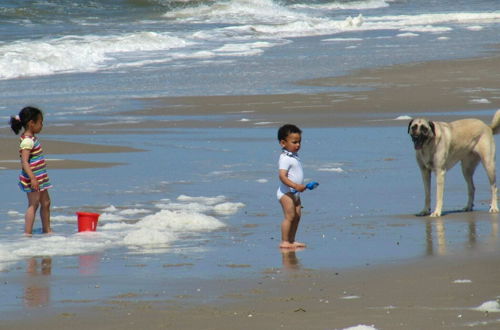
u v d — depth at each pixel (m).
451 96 63.09
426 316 15.46
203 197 31.78
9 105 63.88
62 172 37.84
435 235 24.20
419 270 19.55
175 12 156.75
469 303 16.34
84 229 26.11
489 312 15.61
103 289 18.42
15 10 145.12
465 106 58.06
